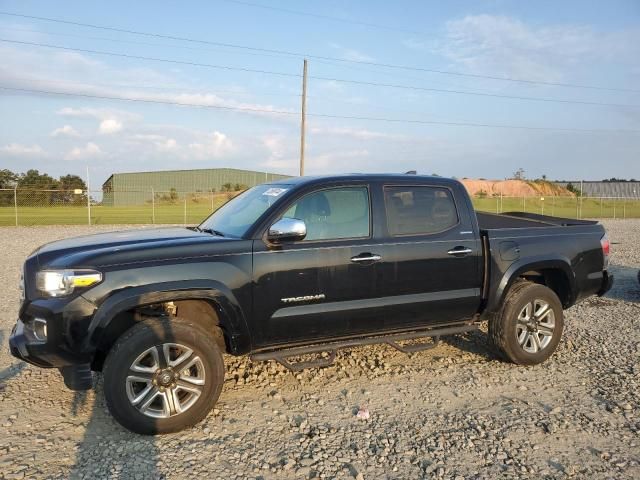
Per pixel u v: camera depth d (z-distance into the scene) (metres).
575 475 3.31
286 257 4.20
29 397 4.41
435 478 3.26
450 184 5.02
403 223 4.71
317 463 3.43
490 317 5.21
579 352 5.75
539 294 5.22
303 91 29.50
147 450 3.56
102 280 3.69
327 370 5.09
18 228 23.31
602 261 5.68
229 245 4.09
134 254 3.84
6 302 7.78
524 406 4.35
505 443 3.71
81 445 3.62
